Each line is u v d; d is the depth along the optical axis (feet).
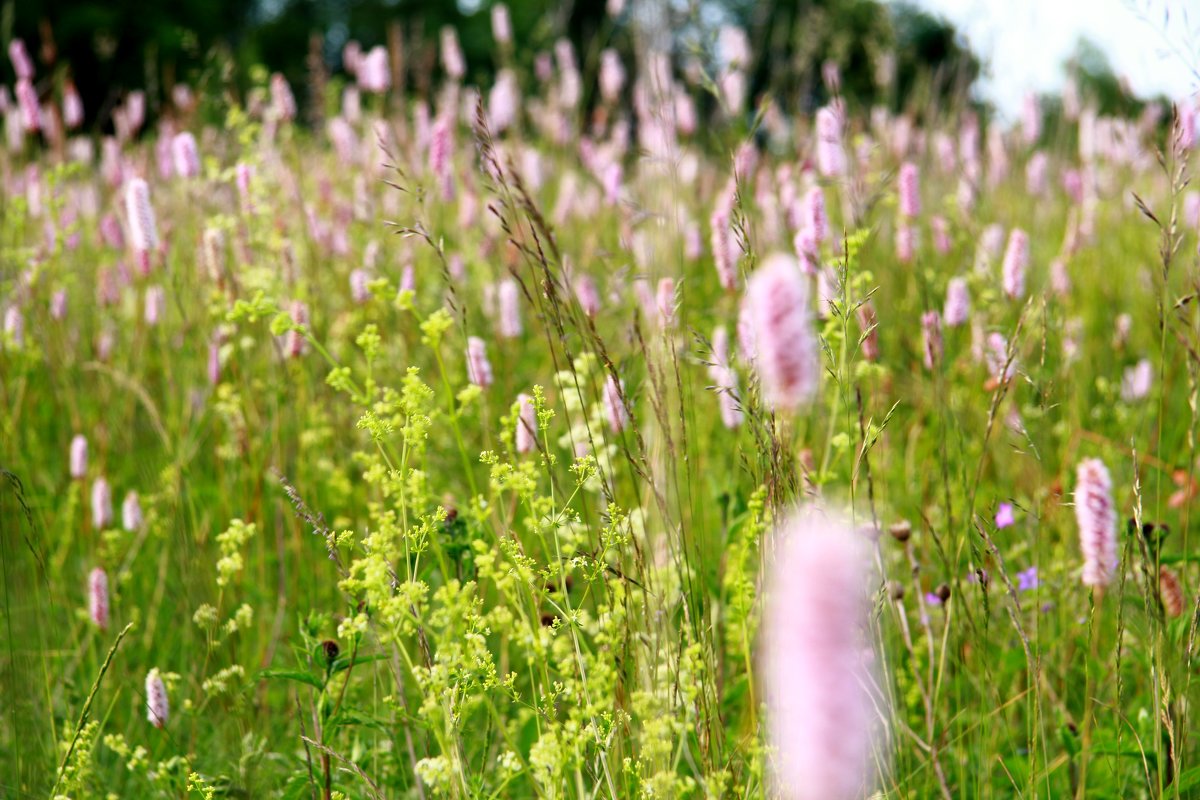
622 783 7.73
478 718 10.07
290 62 72.74
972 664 10.39
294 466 13.56
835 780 2.53
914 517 12.34
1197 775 7.63
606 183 16.21
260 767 9.46
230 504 13.61
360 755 9.00
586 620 7.50
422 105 21.90
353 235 18.60
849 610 2.53
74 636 11.76
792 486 7.67
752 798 7.33
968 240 15.64
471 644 7.07
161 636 12.49
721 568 10.33
